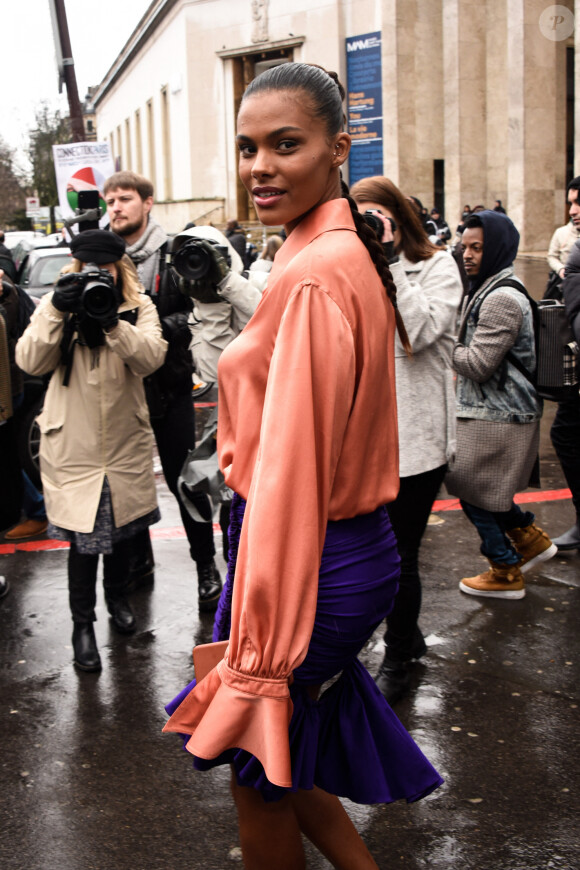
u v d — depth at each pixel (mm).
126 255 3506
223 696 1500
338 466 1587
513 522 4160
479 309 3594
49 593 4293
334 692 1795
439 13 30875
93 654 3439
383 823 2477
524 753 2799
